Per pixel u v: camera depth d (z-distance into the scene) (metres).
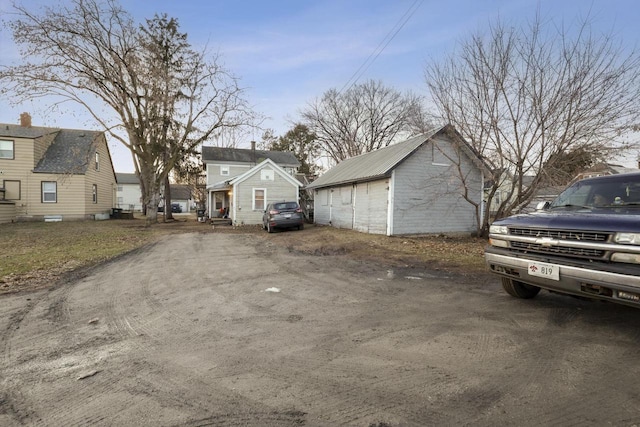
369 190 15.67
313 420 2.16
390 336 3.48
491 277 6.25
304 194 27.39
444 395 2.41
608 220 3.37
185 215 45.53
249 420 2.17
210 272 6.98
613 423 2.08
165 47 21.91
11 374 2.86
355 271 6.95
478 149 12.48
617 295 3.10
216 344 3.38
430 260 8.23
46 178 22.89
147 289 5.64
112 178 31.22
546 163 11.26
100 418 2.23
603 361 2.87
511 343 3.25
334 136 39.94
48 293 5.45
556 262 3.54
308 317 4.13
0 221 20.17
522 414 2.18
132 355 3.18
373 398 2.39
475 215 15.65
